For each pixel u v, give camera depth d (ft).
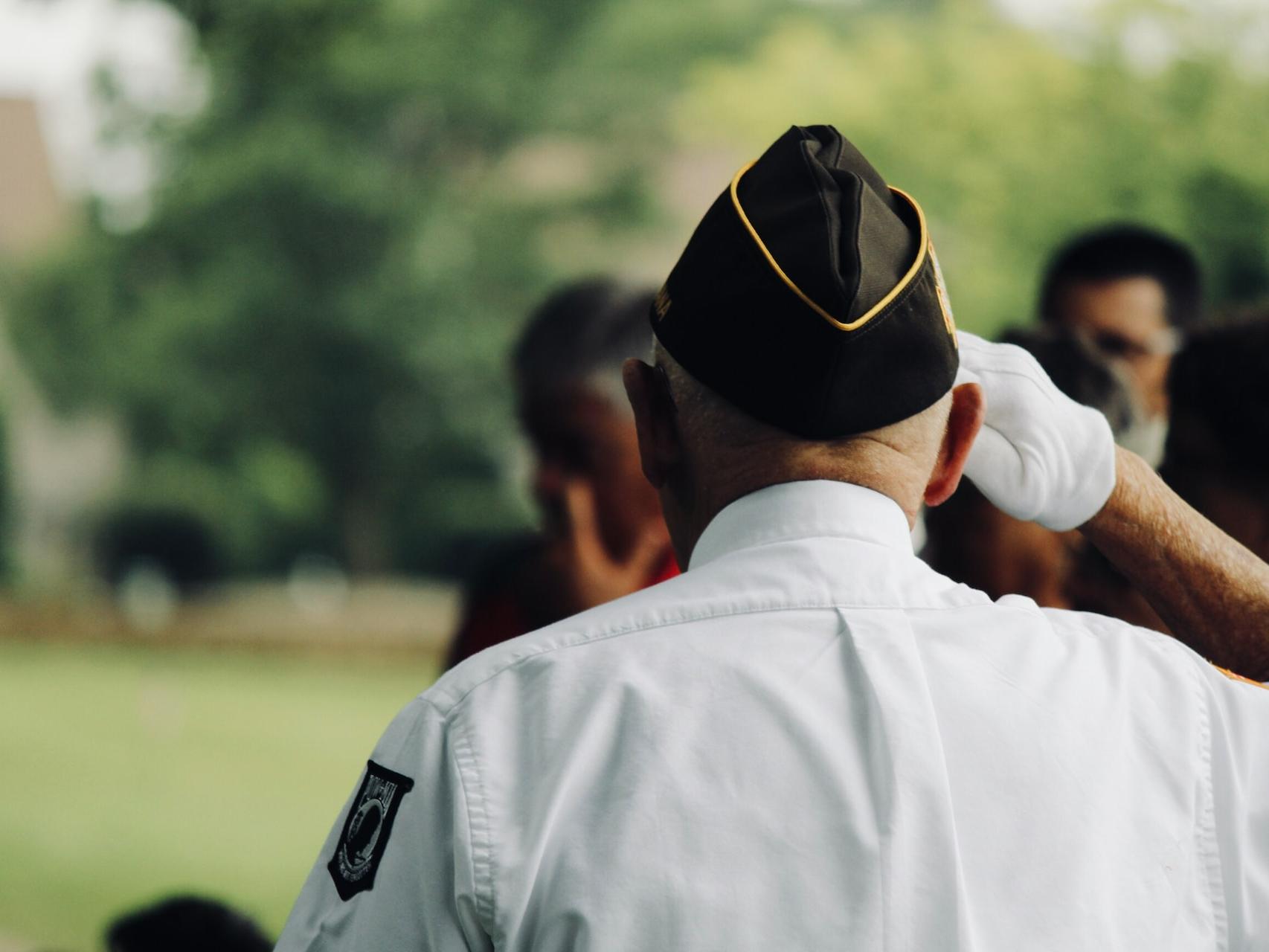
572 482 7.80
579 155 133.08
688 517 4.60
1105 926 3.91
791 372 4.19
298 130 119.44
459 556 130.00
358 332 122.62
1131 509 5.04
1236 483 6.80
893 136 77.41
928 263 4.35
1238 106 72.13
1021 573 7.27
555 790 3.97
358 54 114.21
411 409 127.34
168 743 49.78
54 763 45.27
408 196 123.44
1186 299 11.62
